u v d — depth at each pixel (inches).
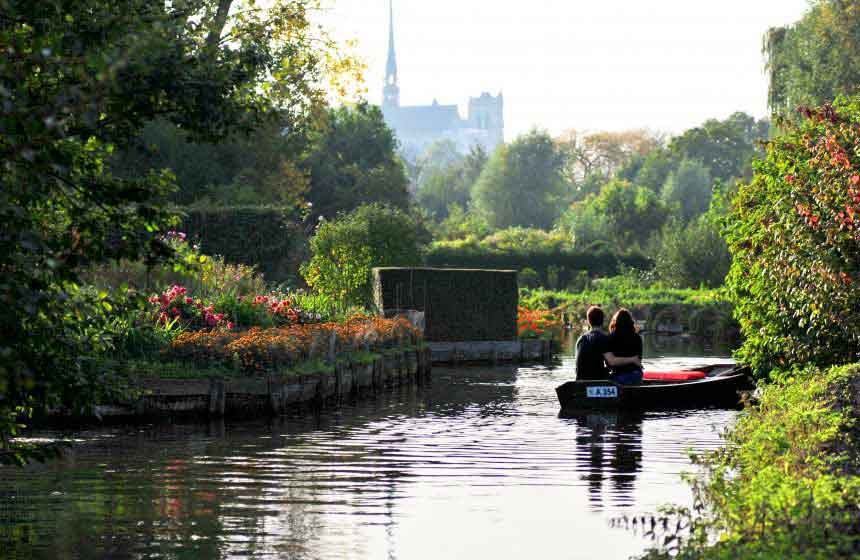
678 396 848.9
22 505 459.8
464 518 439.5
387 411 829.2
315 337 902.4
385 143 3213.6
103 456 596.4
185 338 807.7
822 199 629.3
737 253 795.4
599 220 3767.2
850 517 304.2
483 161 7012.8
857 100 735.1
